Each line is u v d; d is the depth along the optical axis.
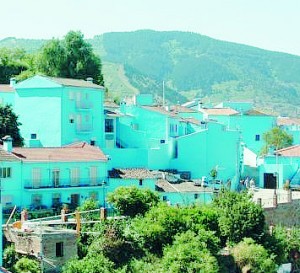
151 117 113.12
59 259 65.06
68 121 102.38
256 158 117.75
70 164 87.31
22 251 65.06
